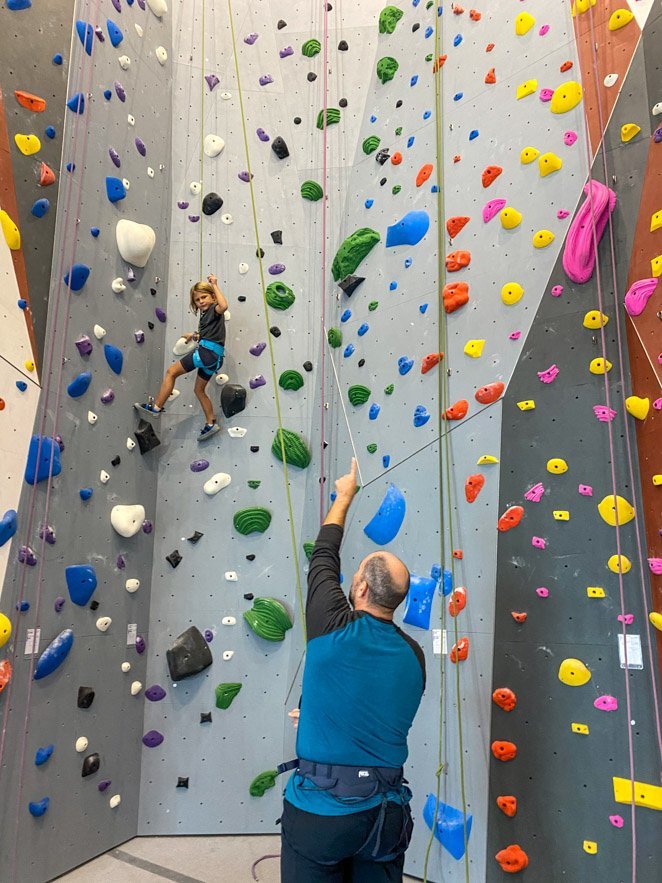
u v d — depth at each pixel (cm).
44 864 240
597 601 220
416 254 306
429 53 328
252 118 370
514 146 274
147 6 351
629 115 238
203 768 296
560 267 248
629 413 222
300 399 339
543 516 237
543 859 216
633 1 243
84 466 274
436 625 259
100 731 271
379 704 147
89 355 280
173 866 260
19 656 234
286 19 378
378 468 298
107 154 305
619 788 205
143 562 307
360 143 357
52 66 277
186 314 341
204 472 327
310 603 160
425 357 288
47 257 262
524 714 229
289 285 351
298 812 142
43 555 248
